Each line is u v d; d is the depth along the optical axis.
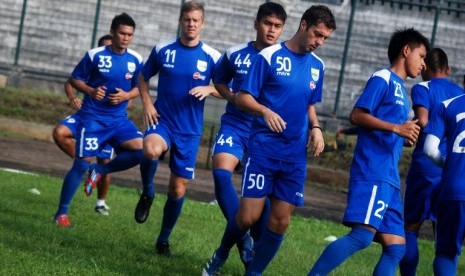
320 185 51.38
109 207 30.02
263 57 17.59
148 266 19.20
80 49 62.34
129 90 27.02
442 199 16.64
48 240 20.59
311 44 17.42
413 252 19.58
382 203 16.80
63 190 24.53
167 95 21.92
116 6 62.56
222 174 20.62
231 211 20.47
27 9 62.38
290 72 17.56
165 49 22.02
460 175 16.52
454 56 60.22
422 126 20.12
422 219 20.05
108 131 26.33
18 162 42.72
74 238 21.59
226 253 18.61
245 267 20.58
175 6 62.72
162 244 21.36
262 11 21.20
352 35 60.28
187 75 21.84
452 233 16.53
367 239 16.77
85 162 25.62
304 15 17.52
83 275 17.19
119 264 18.77
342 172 52.31
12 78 61.16
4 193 29.55
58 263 17.81
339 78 58.62
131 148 26.03
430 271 24.55
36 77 61.38
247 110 17.41
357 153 17.11
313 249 26.45
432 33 58.66
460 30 60.22
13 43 62.69
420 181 20.00
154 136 21.53
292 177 17.73
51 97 58.78
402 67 17.56
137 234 23.80
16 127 55.09
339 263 16.66
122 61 26.66
